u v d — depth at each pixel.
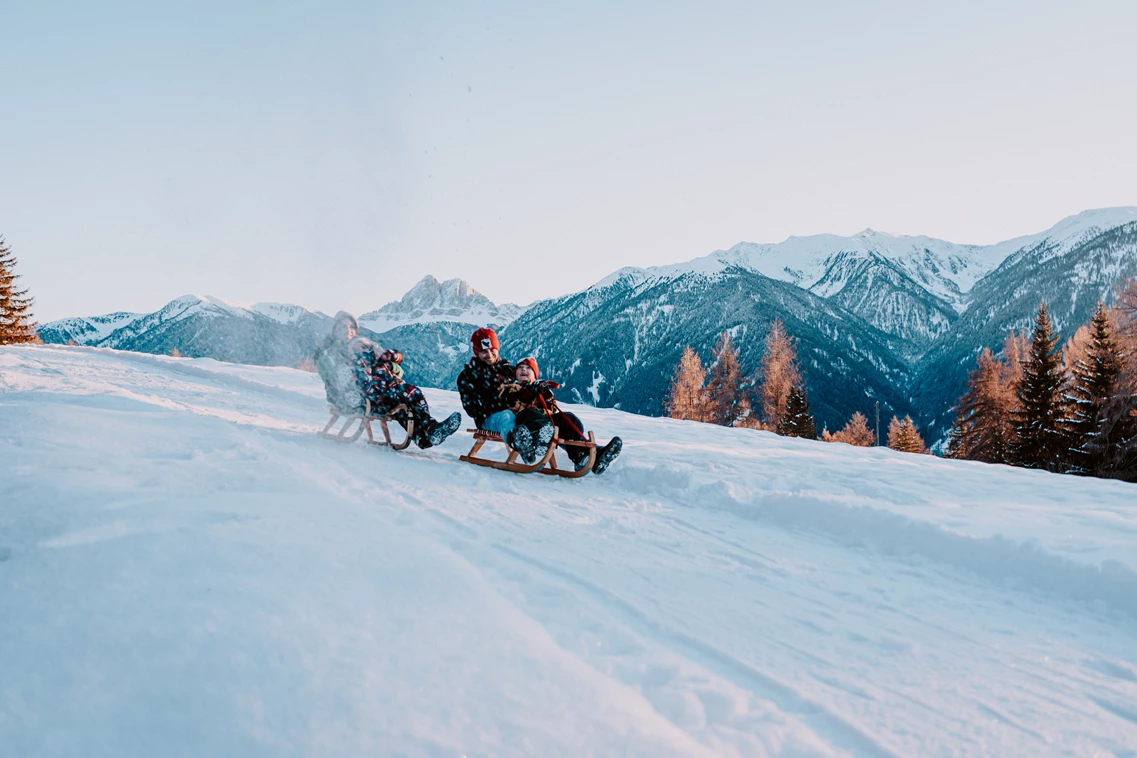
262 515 4.17
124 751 2.23
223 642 2.78
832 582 4.75
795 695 3.14
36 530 3.65
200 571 3.35
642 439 11.52
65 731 2.29
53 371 12.93
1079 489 7.73
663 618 3.90
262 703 2.46
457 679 2.72
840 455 10.79
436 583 3.57
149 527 3.78
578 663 3.02
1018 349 48.66
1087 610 4.44
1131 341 29.06
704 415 50.31
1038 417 34.53
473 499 6.29
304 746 2.28
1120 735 2.97
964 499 7.03
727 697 2.96
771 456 10.01
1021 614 4.36
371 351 8.48
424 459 8.11
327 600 3.23
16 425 5.59
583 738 2.44
